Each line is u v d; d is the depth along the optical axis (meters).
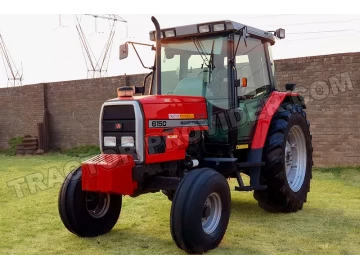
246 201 6.34
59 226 5.10
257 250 4.10
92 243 4.43
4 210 5.93
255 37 5.55
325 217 5.32
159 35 4.66
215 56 5.04
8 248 4.29
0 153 15.05
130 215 5.57
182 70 5.24
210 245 4.06
